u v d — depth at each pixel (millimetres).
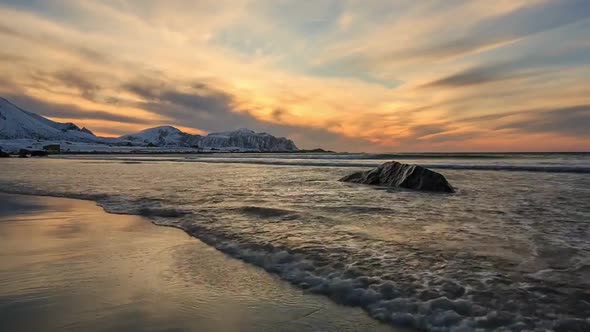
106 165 41062
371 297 4207
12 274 5031
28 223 8664
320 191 14523
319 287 4598
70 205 11422
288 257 5750
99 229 8023
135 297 4270
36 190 15422
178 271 5246
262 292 4484
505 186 15883
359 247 6184
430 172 15281
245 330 3510
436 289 4324
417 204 10992
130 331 3424
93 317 3715
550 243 6242
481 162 37594
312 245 6348
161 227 8234
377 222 8297
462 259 5418
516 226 7691
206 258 5895
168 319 3717
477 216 8906
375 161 43500
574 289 4211
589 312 3633
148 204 11211
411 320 3670
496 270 4910
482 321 3549
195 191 14578
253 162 46438
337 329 3549
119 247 6539
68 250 6301
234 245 6559
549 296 4039
